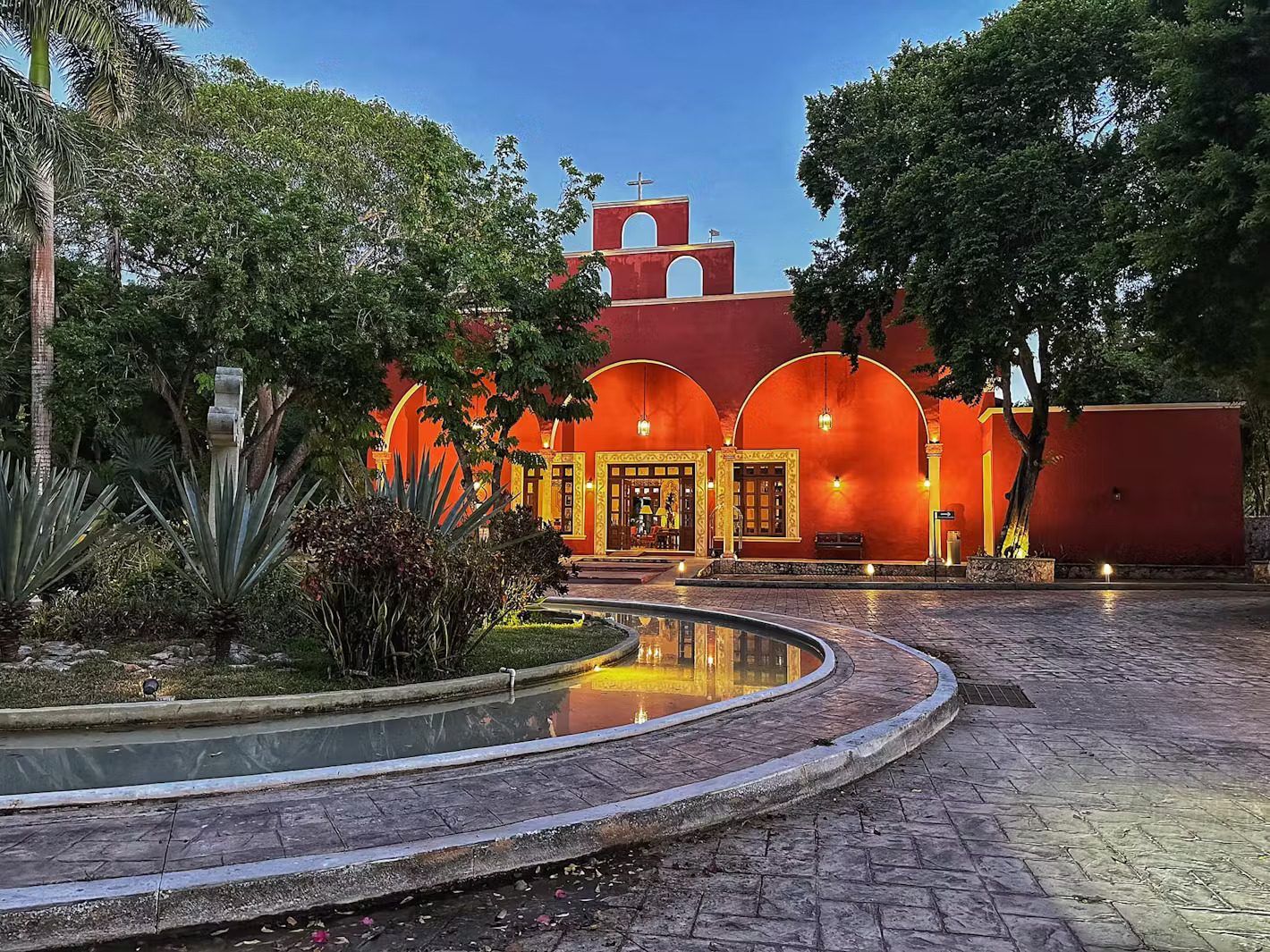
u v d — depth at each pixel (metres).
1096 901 2.71
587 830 3.07
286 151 15.01
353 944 2.42
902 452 20.00
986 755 4.54
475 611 6.27
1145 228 10.06
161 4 14.41
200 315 12.43
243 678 5.61
